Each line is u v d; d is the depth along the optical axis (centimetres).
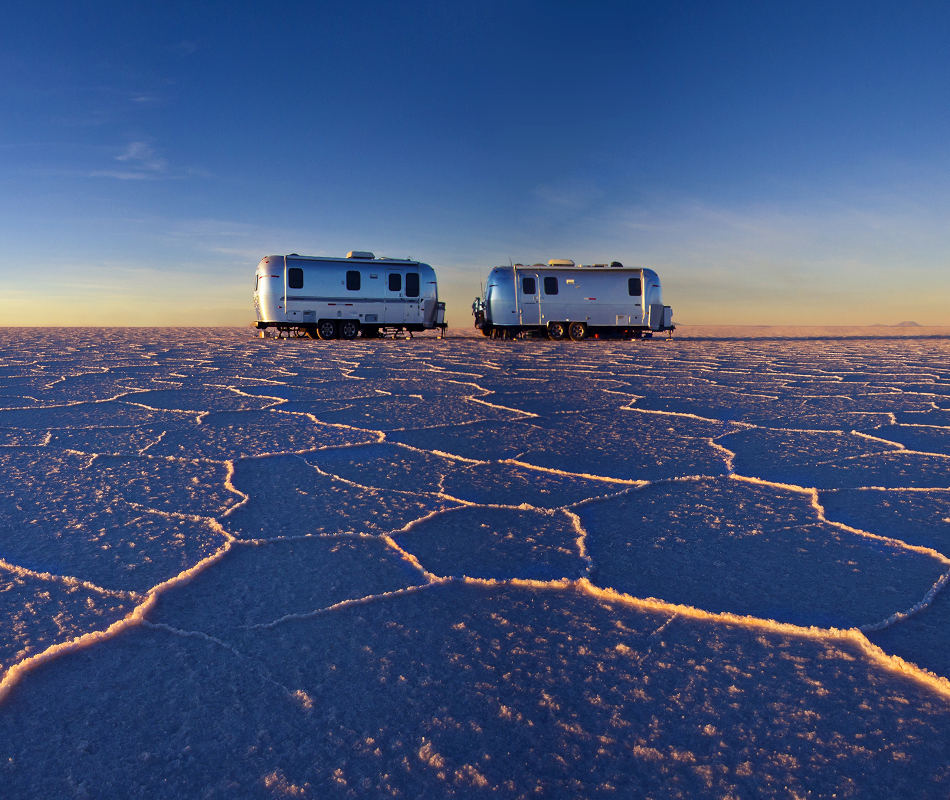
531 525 262
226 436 450
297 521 267
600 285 1897
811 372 950
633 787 117
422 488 319
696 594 196
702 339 2355
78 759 125
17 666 155
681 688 147
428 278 1895
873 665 156
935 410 571
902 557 225
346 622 179
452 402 625
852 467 359
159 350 1430
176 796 116
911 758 124
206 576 211
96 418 521
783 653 162
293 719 137
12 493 304
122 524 261
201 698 145
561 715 138
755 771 120
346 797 115
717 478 337
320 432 467
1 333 2658
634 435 458
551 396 670
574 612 186
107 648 165
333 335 1867
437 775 120
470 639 170
